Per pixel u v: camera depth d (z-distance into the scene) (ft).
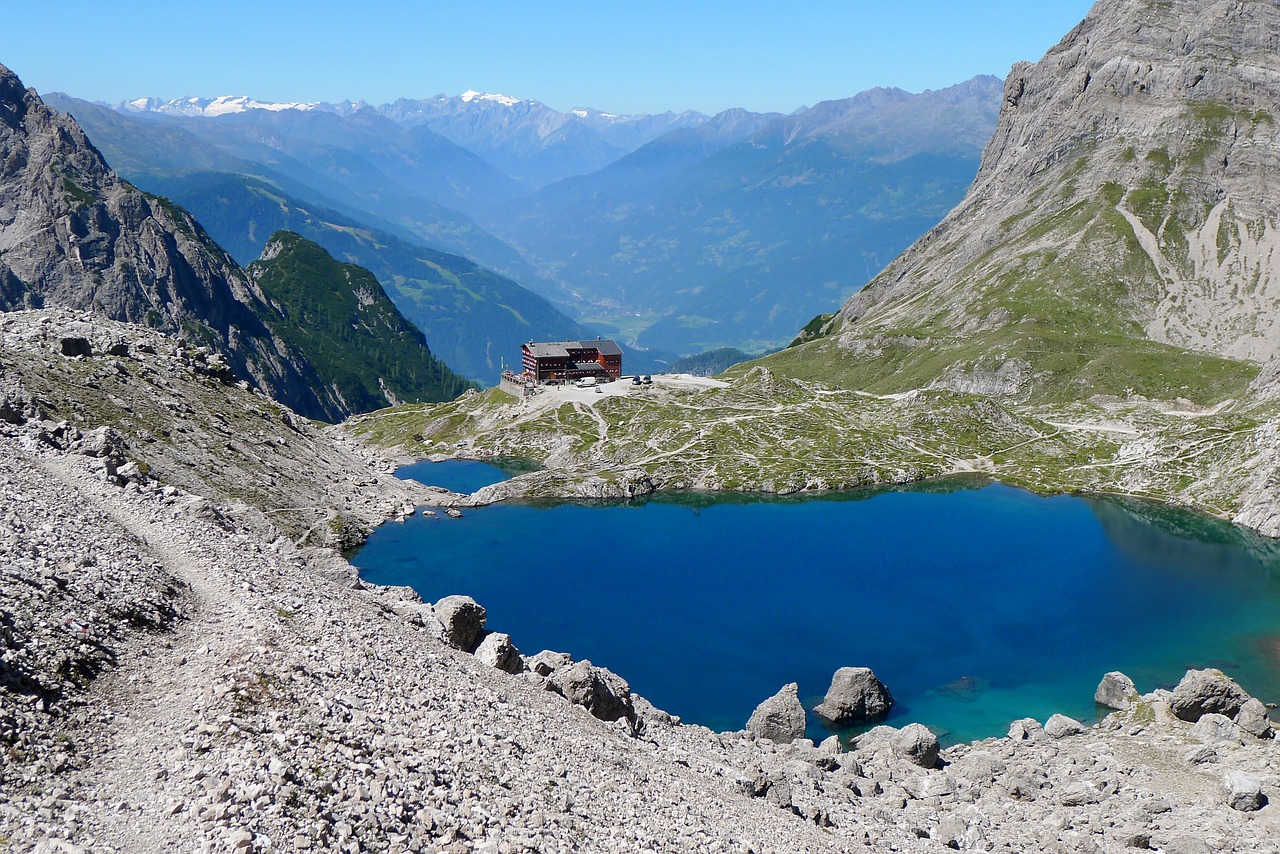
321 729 132.46
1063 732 316.81
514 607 474.08
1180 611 469.16
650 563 552.00
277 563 215.72
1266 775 259.60
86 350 488.85
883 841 191.93
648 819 150.10
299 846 105.60
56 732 117.80
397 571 511.81
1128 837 216.33
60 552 161.58
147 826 104.63
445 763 137.90
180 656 148.97
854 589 508.12
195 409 523.29
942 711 359.46
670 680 389.39
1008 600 489.26
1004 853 202.18
